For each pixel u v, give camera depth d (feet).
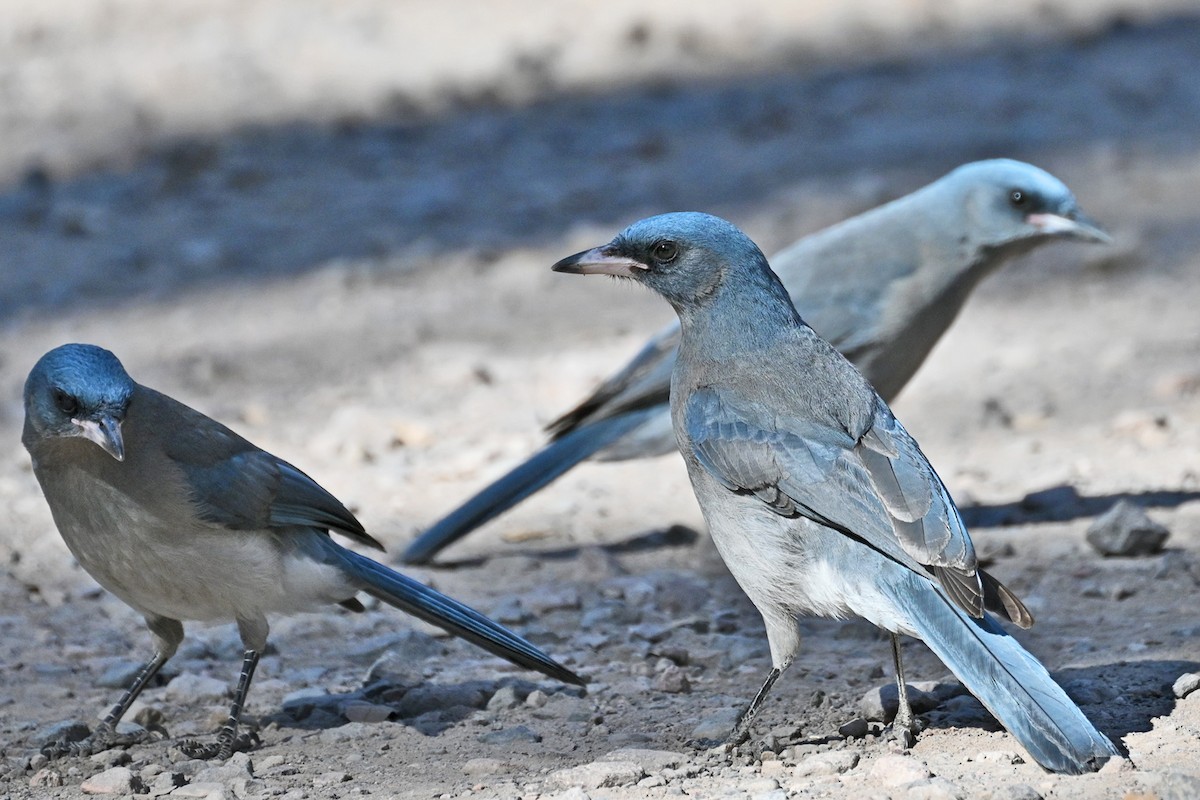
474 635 31.63
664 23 106.83
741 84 94.48
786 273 42.04
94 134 86.94
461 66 98.27
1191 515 41.52
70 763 29.81
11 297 66.08
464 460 48.29
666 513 45.01
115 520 29.45
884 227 41.83
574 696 32.53
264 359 58.59
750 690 32.58
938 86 92.84
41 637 37.11
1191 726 27.76
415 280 67.00
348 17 107.86
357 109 90.89
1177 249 65.62
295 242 72.08
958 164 77.46
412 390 55.31
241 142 85.87
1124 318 59.06
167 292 66.39
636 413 41.96
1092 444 47.78
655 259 30.58
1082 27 104.99
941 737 28.63
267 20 107.34
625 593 38.70
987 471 46.21
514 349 59.11
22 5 112.88
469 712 31.94
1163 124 83.15
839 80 94.79
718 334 30.27
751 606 38.11
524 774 28.14
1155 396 51.19
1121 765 24.90
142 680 31.30
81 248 71.77
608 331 60.34
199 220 75.10
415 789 27.45
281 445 50.26
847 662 34.12
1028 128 83.46
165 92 93.45
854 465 27.61
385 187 79.10
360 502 45.80
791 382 29.19
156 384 56.08
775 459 28.07
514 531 43.88
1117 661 31.86
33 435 29.12
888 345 41.68
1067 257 66.74
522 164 81.82
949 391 53.26
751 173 78.23
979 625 26.08
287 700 32.91
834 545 27.61
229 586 30.19
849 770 27.04
